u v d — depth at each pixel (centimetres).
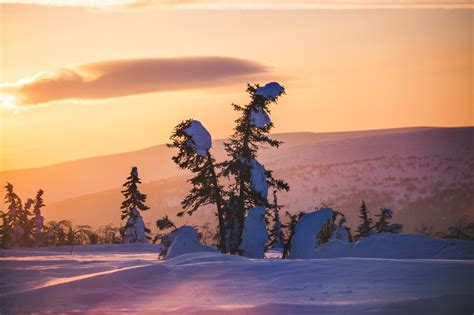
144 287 2117
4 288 2144
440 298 1596
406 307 1548
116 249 7381
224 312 1619
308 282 2089
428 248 3459
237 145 4650
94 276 2202
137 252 6844
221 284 2130
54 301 1930
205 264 2477
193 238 4625
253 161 4656
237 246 4600
